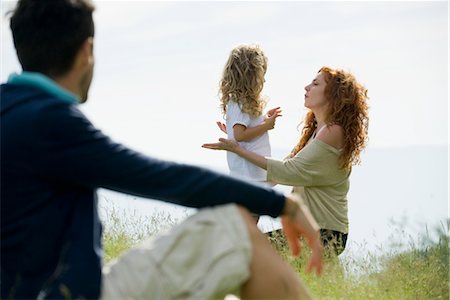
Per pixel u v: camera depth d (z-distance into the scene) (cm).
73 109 227
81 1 241
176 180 230
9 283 226
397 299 453
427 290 475
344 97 544
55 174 223
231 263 225
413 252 509
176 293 227
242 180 239
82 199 229
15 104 227
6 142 223
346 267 491
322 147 538
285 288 228
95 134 226
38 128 221
